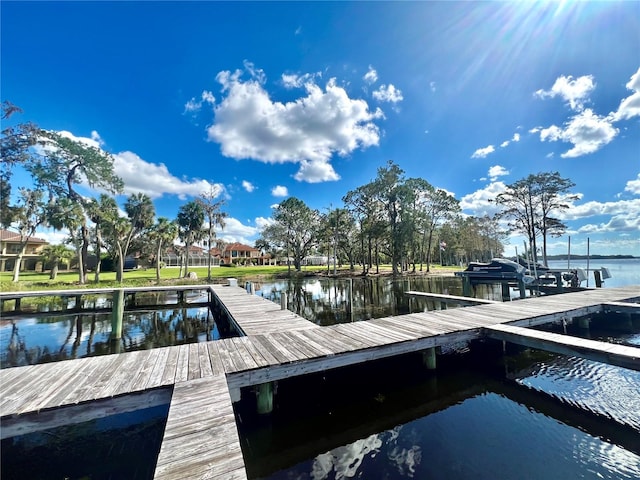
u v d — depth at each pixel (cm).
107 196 2525
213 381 389
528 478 318
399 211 3288
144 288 1584
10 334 1059
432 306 1484
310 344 552
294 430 433
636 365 436
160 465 223
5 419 302
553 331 959
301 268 4659
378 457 365
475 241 4631
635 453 362
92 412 338
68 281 2431
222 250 5669
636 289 1287
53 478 342
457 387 571
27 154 2091
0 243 3416
